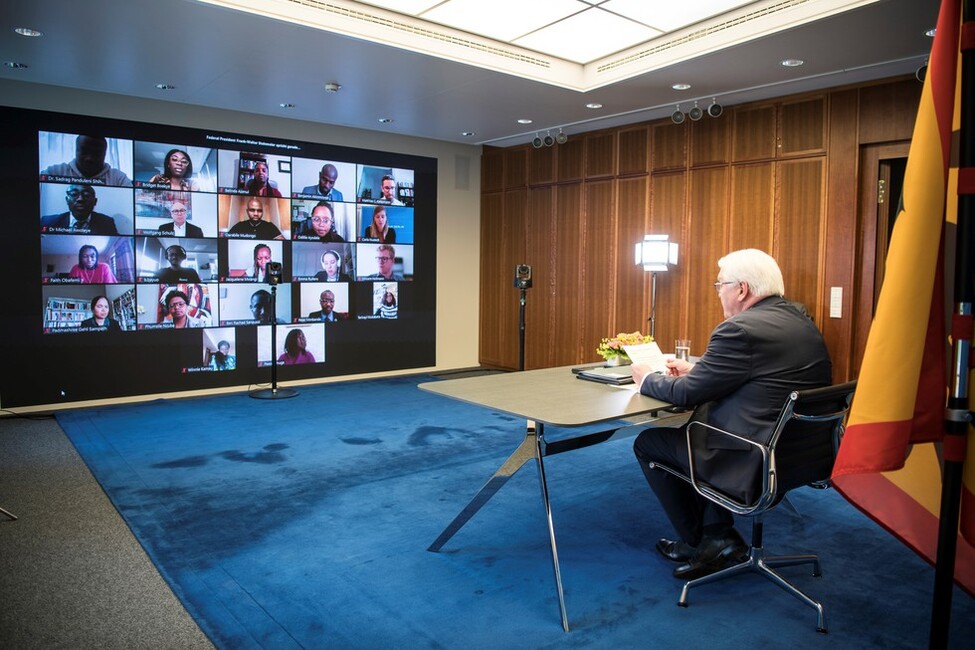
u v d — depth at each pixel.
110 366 6.23
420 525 3.40
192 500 3.74
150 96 6.17
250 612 2.52
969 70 1.15
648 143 6.75
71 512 3.54
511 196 8.19
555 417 2.45
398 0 4.53
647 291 6.79
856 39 4.45
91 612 2.50
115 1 3.95
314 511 3.59
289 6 4.27
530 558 3.02
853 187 5.36
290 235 7.12
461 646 2.30
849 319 5.41
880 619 2.50
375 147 7.64
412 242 8.01
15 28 4.41
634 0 4.46
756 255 2.71
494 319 8.49
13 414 5.75
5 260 5.71
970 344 1.19
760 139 5.90
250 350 6.97
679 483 2.86
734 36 4.59
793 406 2.24
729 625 2.45
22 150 5.73
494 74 5.36
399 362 8.01
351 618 2.48
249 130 6.81
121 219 6.20
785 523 3.47
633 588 2.74
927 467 1.54
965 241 1.18
